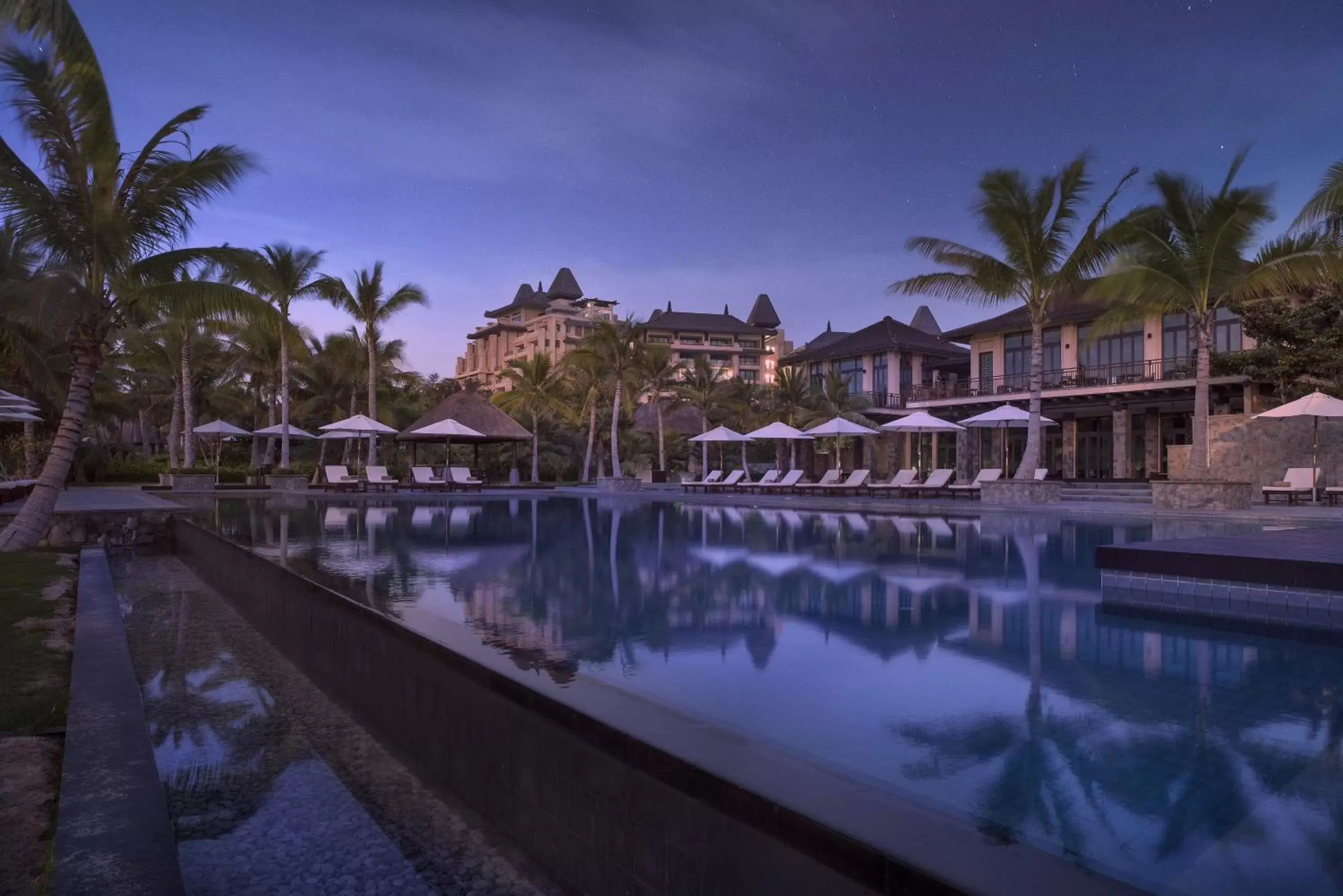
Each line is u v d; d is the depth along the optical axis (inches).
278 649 295.3
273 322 554.9
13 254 645.9
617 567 339.0
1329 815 98.8
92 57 448.5
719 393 1653.5
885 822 76.7
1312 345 827.4
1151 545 291.4
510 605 245.4
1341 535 346.6
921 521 618.2
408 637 182.5
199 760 182.2
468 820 146.4
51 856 89.9
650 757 100.0
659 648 189.2
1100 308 1228.5
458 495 1032.2
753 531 533.3
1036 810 100.1
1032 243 754.8
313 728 205.8
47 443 1110.4
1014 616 230.7
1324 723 133.8
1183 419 1183.6
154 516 595.5
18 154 457.1
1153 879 83.4
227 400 1659.7
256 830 144.6
